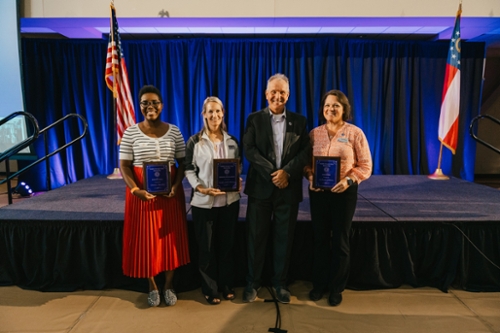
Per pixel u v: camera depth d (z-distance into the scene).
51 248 2.50
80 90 5.03
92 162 5.17
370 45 4.92
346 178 2.06
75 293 2.45
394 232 2.50
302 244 2.55
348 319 2.14
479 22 4.15
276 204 2.16
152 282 2.27
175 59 4.93
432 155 5.20
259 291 2.45
